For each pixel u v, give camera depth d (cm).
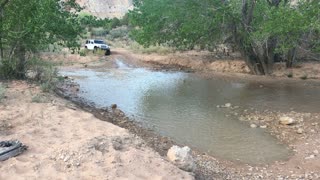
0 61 1398
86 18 1524
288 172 876
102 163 665
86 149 705
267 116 1377
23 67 1438
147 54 3231
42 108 1012
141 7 2620
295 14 1923
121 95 1745
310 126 1232
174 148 750
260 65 2445
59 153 690
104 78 2244
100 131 834
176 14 2386
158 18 2544
